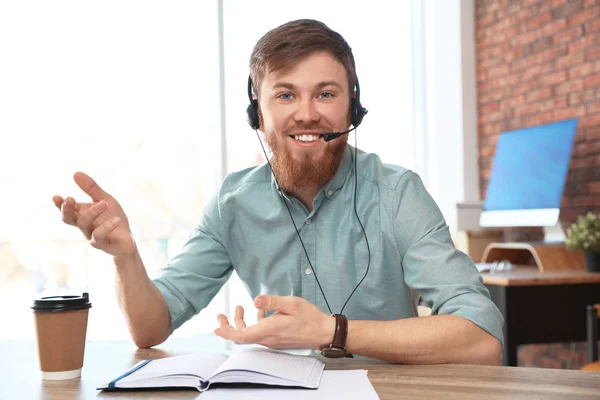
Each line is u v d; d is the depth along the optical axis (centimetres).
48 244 606
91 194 118
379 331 106
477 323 110
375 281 140
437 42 434
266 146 144
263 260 147
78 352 100
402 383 91
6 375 103
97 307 581
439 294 122
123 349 128
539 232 357
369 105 442
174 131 583
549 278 250
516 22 378
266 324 104
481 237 351
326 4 435
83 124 601
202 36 427
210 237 151
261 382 88
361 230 141
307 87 129
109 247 119
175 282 142
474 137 416
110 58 570
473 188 414
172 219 636
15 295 604
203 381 89
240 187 151
